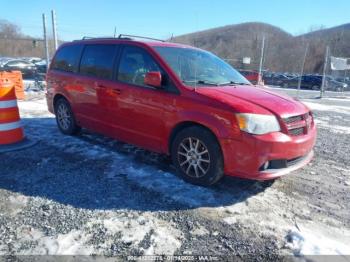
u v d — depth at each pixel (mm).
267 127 3475
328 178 4520
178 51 4652
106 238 2854
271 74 35156
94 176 4164
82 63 5426
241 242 2900
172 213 3326
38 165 4488
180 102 3902
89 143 5543
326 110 11977
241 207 3520
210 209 3441
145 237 2896
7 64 22672
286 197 3834
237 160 3527
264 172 3482
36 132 6242
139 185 3938
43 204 3414
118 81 4684
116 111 4727
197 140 3820
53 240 2797
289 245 2879
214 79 4441
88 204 3443
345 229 3197
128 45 4699
